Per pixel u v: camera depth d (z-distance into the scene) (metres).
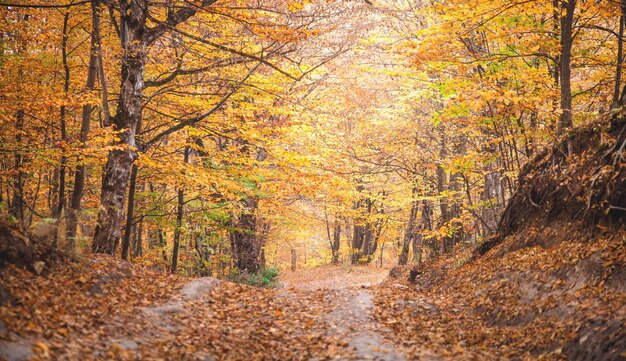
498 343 8.32
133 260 19.73
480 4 12.38
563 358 7.12
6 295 6.60
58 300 7.34
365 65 20.75
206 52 15.45
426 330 9.14
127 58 13.41
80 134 14.57
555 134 13.16
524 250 12.24
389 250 58.47
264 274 23.39
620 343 6.57
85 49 16.67
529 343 7.95
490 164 19.69
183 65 16.30
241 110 16.23
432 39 13.38
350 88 22.48
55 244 9.30
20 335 5.84
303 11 15.35
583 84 16.81
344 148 21.03
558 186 12.11
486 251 15.04
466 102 11.64
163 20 15.29
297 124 16.67
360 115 23.03
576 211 11.26
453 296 12.04
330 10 14.73
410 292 12.41
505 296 10.20
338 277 31.89
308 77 18.86
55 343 5.99
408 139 21.61
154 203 18.70
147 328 7.70
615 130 11.08
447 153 21.78
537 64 16.08
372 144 21.61
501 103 12.70
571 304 8.32
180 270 21.97
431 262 19.58
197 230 18.64
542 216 12.66
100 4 13.72
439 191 21.73
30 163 15.48
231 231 19.94
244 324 9.03
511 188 17.56
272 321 9.38
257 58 13.75
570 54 13.65
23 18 16.45
